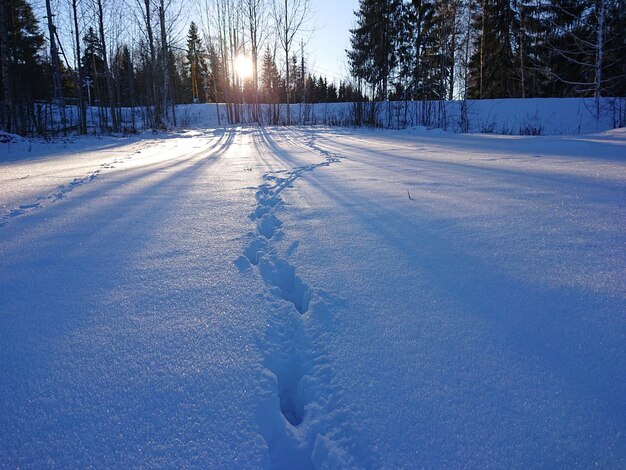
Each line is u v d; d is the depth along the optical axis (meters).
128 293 2.01
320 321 1.73
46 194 4.39
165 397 1.29
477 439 1.09
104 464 1.04
